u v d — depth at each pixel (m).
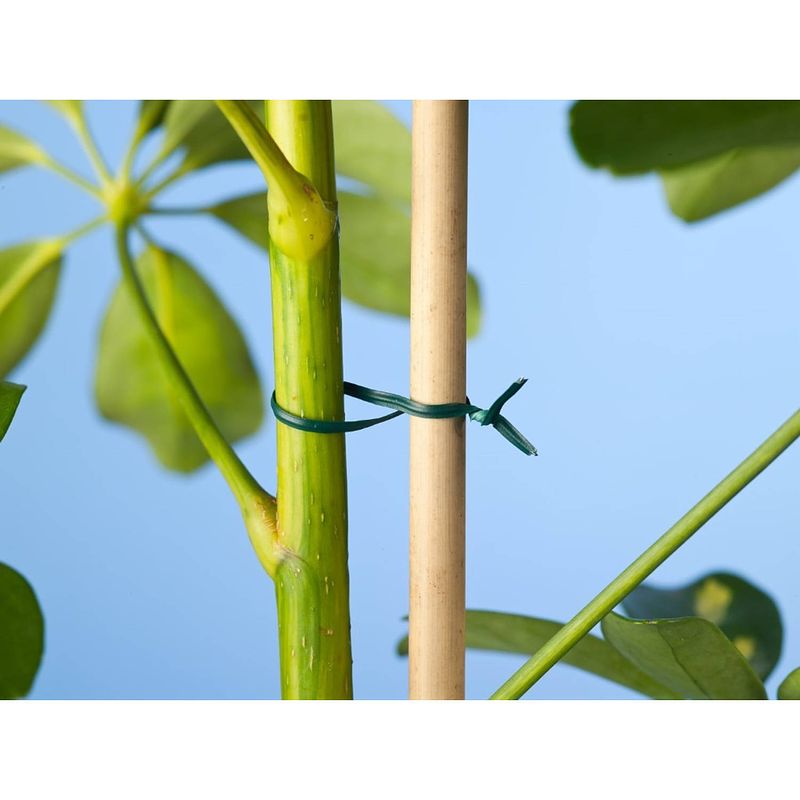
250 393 0.78
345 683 0.57
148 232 0.75
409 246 0.74
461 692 0.58
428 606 0.58
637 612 0.62
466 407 0.57
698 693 0.56
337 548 0.57
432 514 0.57
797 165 0.65
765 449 0.55
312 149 0.56
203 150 0.70
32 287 0.75
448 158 0.56
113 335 0.78
